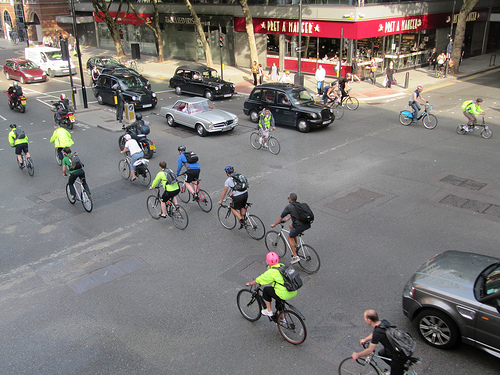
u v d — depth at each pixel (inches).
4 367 254.1
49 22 2108.8
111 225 431.2
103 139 718.5
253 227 389.4
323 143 657.0
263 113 609.6
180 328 282.4
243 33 1322.6
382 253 358.3
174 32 1561.3
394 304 296.4
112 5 1764.3
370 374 221.9
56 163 617.0
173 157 620.4
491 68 1233.4
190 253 373.7
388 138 666.2
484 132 652.1
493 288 235.6
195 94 1007.6
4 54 1868.8
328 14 1075.9
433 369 238.8
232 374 242.7
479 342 234.5
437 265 270.5
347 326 276.5
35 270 358.3
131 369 249.1
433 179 506.0
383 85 1053.8
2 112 901.2
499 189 472.7
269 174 542.3
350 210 436.8
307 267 338.6
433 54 1258.0
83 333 281.0
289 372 242.2
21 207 479.8
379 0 1094.4
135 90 900.6
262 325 283.9
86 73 1364.4
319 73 969.5
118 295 319.9
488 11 1423.5
